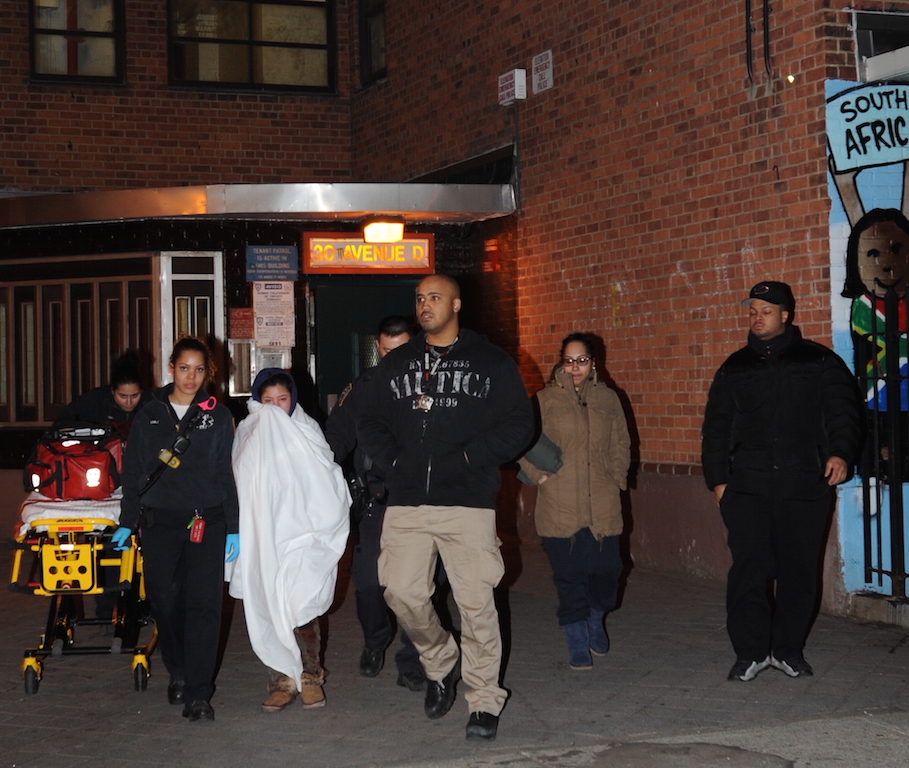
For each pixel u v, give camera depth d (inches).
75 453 234.2
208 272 417.7
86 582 229.5
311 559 217.0
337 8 557.3
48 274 430.0
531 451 231.0
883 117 302.0
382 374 206.5
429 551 199.8
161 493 212.7
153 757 194.9
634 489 368.5
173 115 535.2
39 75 518.0
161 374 413.1
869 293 299.6
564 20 401.7
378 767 187.2
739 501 234.2
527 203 426.3
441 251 438.3
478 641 199.5
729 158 328.2
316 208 404.2
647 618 294.0
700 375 343.0
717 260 334.0
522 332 432.5
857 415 231.0
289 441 218.7
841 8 298.4
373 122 540.1
